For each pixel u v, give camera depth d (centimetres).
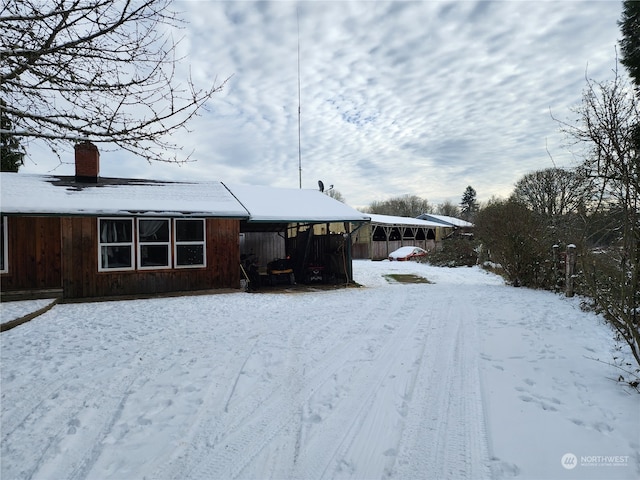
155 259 1105
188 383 407
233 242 1211
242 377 423
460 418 321
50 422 327
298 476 253
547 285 1056
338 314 762
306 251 1529
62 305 920
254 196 1430
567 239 916
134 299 1022
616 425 295
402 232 3319
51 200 1001
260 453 280
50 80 336
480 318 691
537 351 482
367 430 308
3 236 946
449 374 417
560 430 294
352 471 257
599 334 550
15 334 627
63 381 416
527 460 258
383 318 712
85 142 341
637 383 356
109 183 1235
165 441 297
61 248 998
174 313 802
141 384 406
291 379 416
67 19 334
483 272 1889
